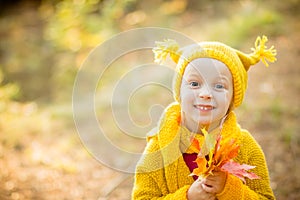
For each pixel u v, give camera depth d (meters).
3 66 9.90
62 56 9.59
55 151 5.95
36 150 5.98
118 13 8.99
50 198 4.81
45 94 8.88
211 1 9.84
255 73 6.79
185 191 2.57
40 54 10.05
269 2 9.12
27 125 6.99
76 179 5.20
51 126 6.87
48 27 10.62
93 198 4.81
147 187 2.71
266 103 5.95
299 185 4.46
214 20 9.13
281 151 5.02
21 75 9.59
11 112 7.37
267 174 2.77
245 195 2.58
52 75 9.42
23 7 12.77
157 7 9.82
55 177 5.25
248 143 2.76
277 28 7.92
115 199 4.75
